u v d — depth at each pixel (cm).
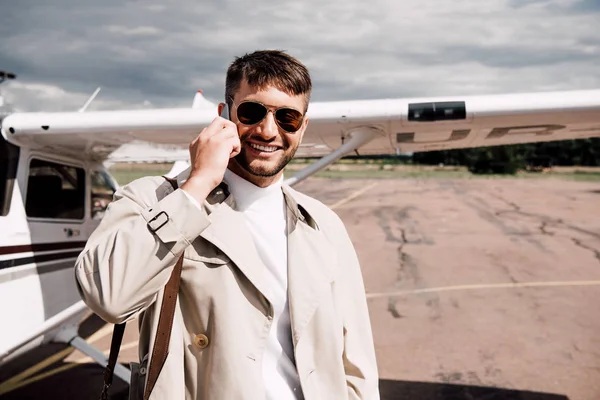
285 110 124
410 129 371
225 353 110
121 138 366
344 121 346
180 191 107
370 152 486
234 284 115
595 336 517
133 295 101
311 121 347
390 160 8931
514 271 811
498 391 401
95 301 101
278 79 123
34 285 343
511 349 486
